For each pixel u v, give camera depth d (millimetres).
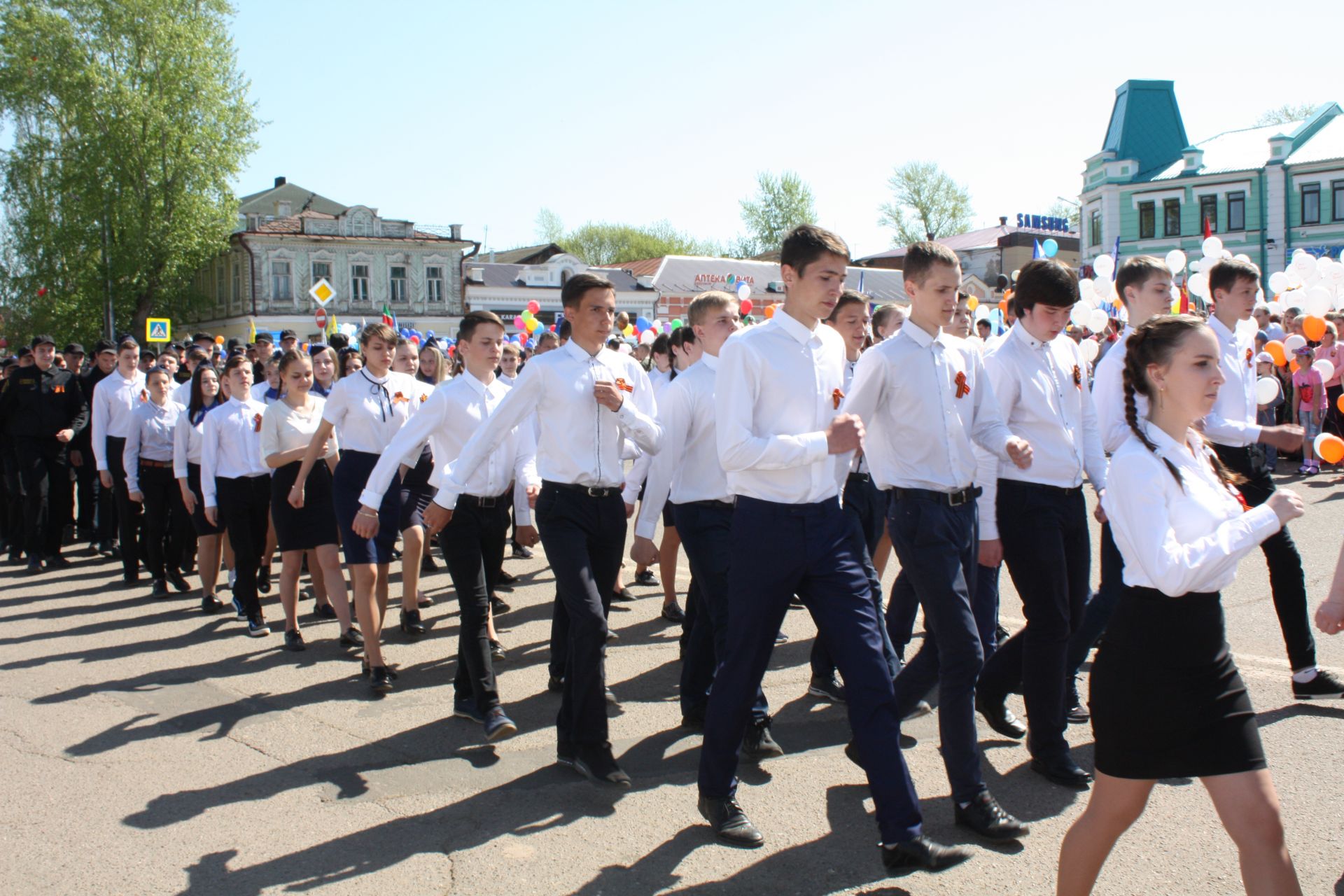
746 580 3600
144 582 8766
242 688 5668
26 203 39719
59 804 4121
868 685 3453
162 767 4500
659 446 4637
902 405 3748
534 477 5312
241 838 3785
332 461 6621
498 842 3711
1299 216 36906
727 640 3701
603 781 4207
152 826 3896
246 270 46625
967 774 3633
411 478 6805
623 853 3604
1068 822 3711
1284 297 12070
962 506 3736
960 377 3791
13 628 7121
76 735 4930
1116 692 2688
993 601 4352
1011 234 55000
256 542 7051
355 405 6094
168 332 22812
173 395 9156
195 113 41219
